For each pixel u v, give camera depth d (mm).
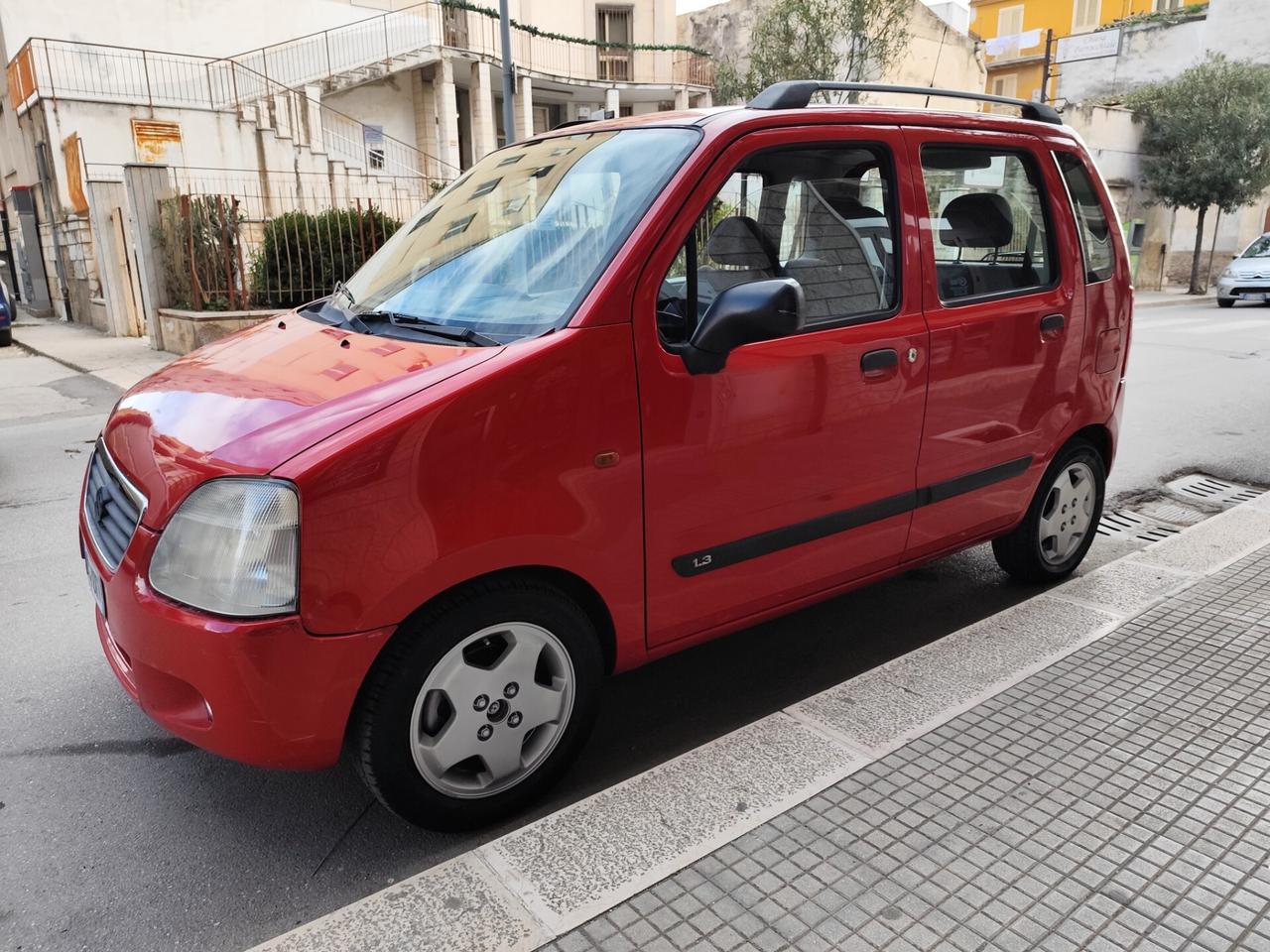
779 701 3289
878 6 20609
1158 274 28312
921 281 3168
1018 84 42125
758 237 2820
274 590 2061
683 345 2590
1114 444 4148
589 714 2643
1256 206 28781
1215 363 11422
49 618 4086
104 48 16734
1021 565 4035
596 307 2428
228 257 11648
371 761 2268
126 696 3352
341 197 18641
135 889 2346
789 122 2850
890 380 3055
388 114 23156
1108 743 2674
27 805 2693
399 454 2127
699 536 2699
